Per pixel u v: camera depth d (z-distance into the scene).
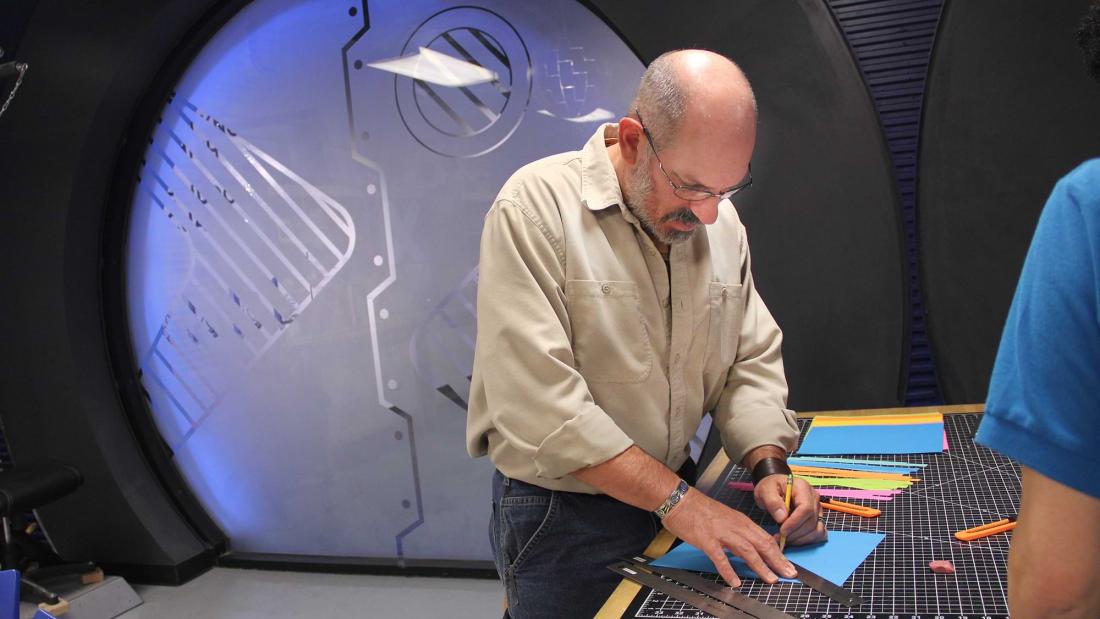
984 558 1.20
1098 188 0.68
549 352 1.38
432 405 3.50
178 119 3.64
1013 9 2.57
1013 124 2.61
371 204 3.44
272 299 3.63
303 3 3.40
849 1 2.72
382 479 3.61
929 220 2.71
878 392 2.76
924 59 2.70
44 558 3.94
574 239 1.46
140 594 3.63
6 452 4.07
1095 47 0.74
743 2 2.76
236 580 3.68
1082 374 0.68
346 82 3.39
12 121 3.57
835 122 2.72
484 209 3.31
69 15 3.46
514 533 1.54
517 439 1.41
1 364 3.74
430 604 3.31
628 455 1.34
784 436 1.58
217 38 3.53
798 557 1.29
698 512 1.30
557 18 3.11
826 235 2.77
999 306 2.67
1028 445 0.71
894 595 1.12
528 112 3.20
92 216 3.67
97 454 3.68
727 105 1.27
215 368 3.76
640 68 3.05
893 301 2.73
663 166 1.32
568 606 1.53
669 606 1.18
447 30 3.24
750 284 1.73
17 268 3.64
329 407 3.63
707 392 1.67
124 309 3.84
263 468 3.76
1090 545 0.69
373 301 3.50
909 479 1.56
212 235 3.67
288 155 3.52
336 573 3.66
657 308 1.50
